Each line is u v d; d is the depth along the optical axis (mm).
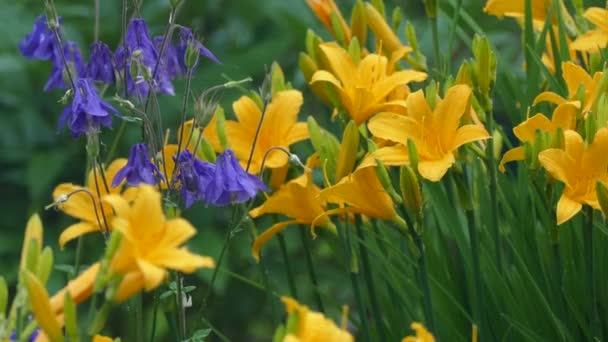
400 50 2104
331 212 1963
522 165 2055
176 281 1995
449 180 2057
